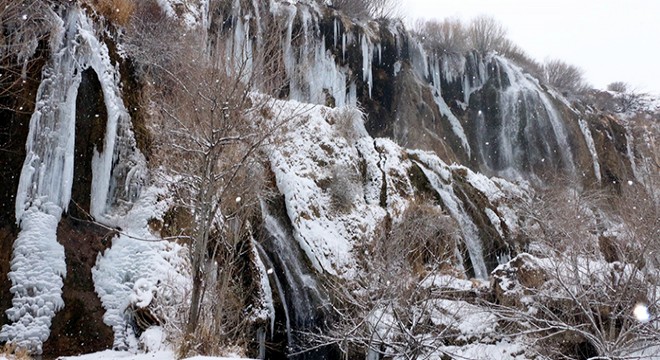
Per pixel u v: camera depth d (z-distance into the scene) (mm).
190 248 10789
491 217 25500
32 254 12758
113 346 12492
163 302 12852
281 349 16688
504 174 34875
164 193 15297
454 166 26922
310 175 20844
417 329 13672
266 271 16547
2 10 13305
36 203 13406
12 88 13625
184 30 19547
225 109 10680
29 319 12047
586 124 37531
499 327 14977
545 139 35562
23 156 13562
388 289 14102
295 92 27203
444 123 34688
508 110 36250
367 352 14719
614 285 14445
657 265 14602
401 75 32875
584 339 14352
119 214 14945
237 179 13336
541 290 14602
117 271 13758
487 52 39719
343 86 30156
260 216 17984
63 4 15008
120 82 15938
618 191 35688
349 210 21062
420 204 22734
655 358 13648
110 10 16656
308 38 28922
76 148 14758
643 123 42000
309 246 18781
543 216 21188
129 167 15414
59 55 14492
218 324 11164
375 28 32656
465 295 16531
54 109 14102
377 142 24359
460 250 22719
